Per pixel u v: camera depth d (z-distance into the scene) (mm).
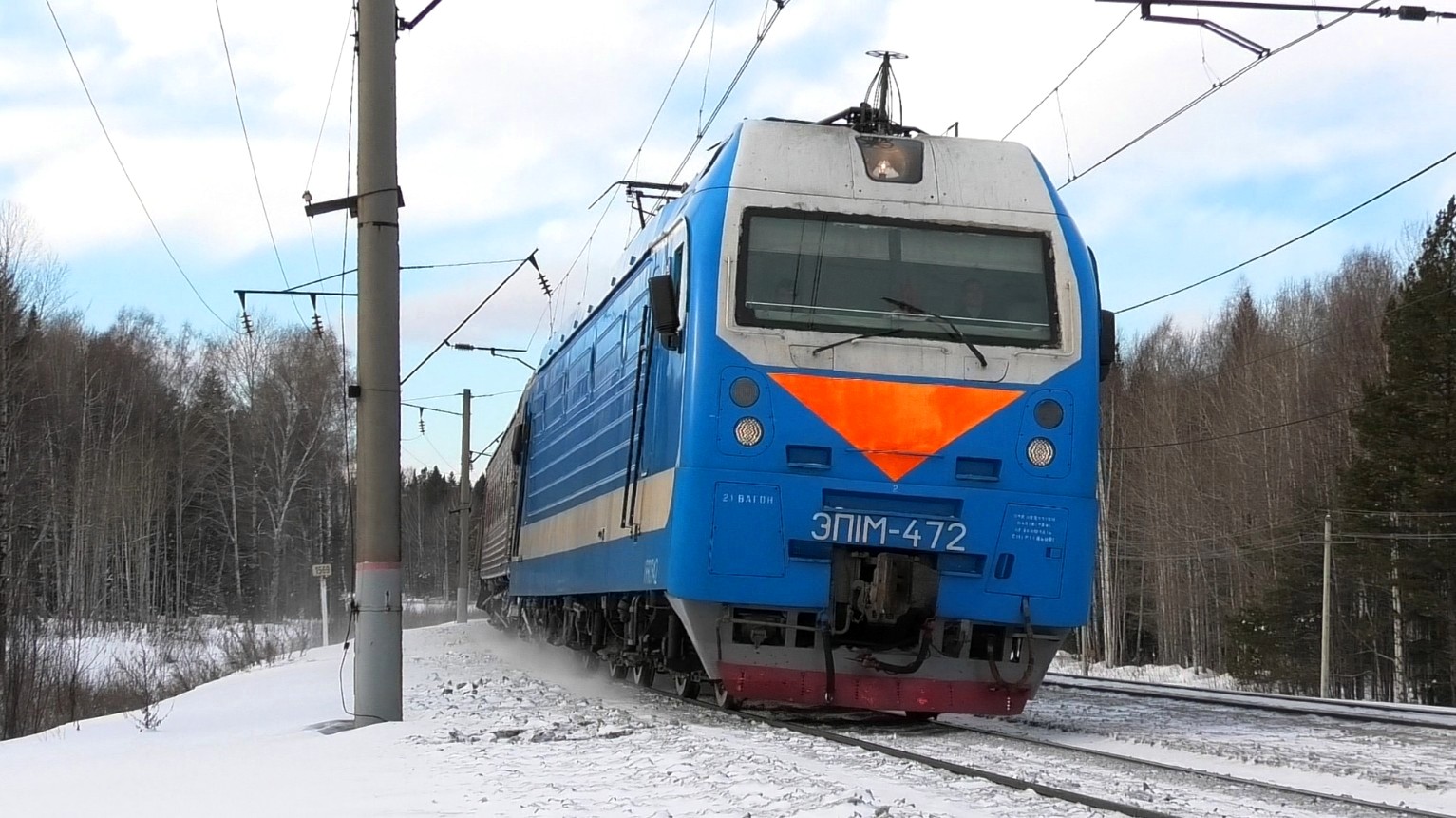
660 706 12867
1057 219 11047
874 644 10609
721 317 10367
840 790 6645
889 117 12742
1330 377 46031
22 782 9336
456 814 6605
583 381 17328
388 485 12000
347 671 19281
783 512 10156
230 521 64312
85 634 46031
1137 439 55469
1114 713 13016
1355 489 37375
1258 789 7570
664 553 10789
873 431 10250
